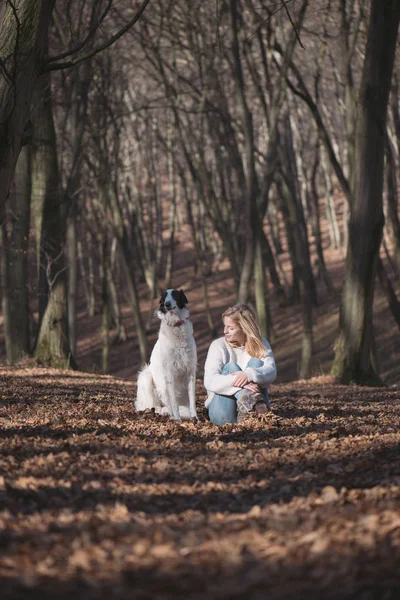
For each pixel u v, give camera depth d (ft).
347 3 73.41
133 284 91.86
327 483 17.15
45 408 31.65
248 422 25.27
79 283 167.43
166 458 20.02
